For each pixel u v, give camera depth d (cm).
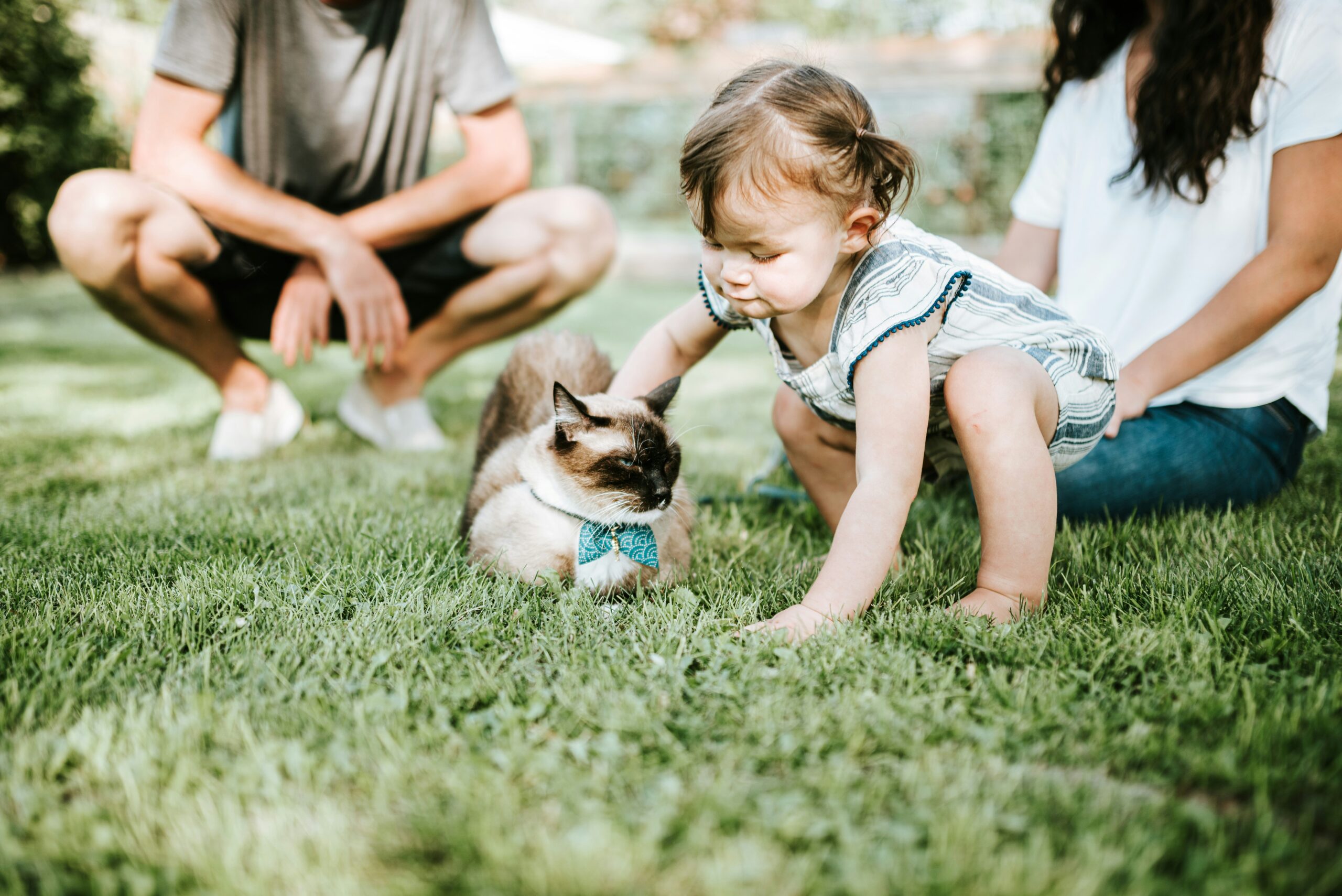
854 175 184
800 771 144
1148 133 277
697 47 2058
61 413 489
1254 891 114
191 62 344
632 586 233
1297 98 263
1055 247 338
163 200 345
